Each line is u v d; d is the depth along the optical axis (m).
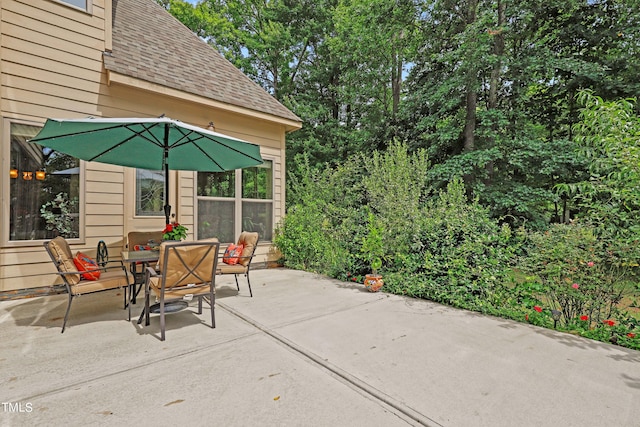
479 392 2.02
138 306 3.81
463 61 7.91
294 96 15.02
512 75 7.98
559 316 3.23
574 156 6.86
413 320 3.39
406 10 9.46
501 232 4.00
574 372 2.29
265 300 4.12
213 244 3.04
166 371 2.25
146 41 5.87
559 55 7.79
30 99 4.06
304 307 3.82
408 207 4.80
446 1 8.76
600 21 7.52
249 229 6.47
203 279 3.06
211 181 5.93
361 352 2.59
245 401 1.90
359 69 13.13
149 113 5.14
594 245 3.26
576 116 8.28
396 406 1.87
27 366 2.29
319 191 7.70
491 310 3.61
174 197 5.45
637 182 3.05
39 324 3.17
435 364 2.39
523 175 8.39
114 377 2.16
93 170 4.56
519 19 7.79
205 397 1.93
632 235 3.04
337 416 1.77
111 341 2.76
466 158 7.84
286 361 2.42
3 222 3.88
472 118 8.31
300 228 6.50
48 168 4.21
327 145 13.42
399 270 4.76
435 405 1.88
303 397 1.95
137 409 1.81
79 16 4.47
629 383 2.15
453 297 3.92
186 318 3.40
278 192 7.01
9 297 3.93
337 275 5.62
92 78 4.58
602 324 3.12
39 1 4.13
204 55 6.90
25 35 4.03
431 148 8.77
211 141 3.94
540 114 8.98
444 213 4.59
